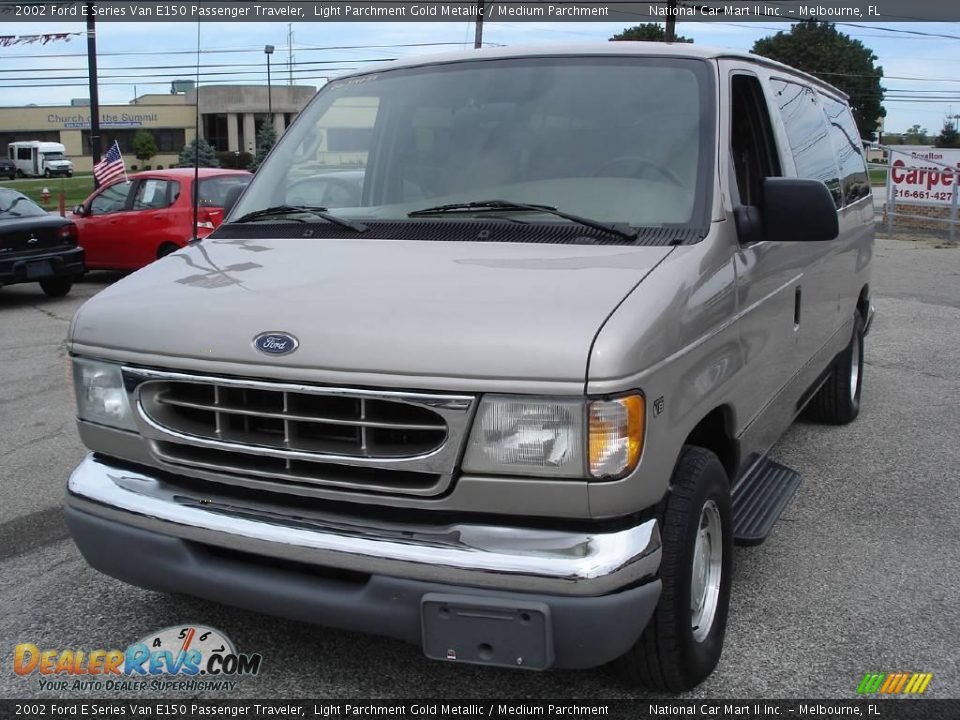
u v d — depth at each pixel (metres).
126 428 3.19
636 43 4.04
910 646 3.62
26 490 5.49
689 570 3.01
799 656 3.54
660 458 2.82
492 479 2.69
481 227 3.46
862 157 6.75
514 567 2.66
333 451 2.83
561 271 3.03
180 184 13.14
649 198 3.45
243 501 3.04
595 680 3.38
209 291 3.21
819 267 4.90
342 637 3.72
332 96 4.39
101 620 3.90
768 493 3.97
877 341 9.55
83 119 77.81
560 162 3.64
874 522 4.86
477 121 3.89
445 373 2.67
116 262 13.70
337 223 3.71
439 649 2.75
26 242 12.42
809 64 69.38
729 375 3.43
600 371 2.59
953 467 5.71
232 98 62.19
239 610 3.96
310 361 2.80
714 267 3.25
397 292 2.97
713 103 3.63
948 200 20.44
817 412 6.54
